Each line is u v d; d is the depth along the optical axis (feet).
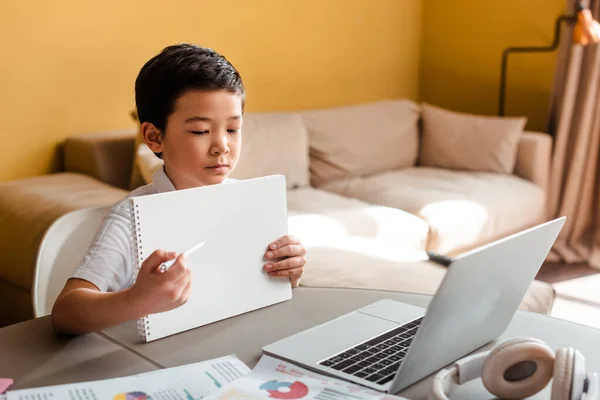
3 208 8.87
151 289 3.17
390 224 9.84
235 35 12.07
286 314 3.79
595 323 9.18
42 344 3.43
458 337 3.08
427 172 12.57
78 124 10.45
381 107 13.03
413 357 2.81
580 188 12.78
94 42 10.39
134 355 3.29
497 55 14.48
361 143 12.33
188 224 3.48
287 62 13.01
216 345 3.39
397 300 4.04
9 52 9.61
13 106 9.78
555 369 2.64
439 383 2.78
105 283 3.74
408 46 15.44
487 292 3.01
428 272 6.91
